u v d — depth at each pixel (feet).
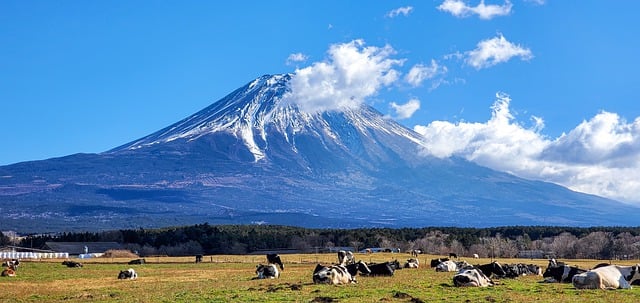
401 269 245.04
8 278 220.23
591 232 594.65
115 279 215.72
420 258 385.50
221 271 260.21
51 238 651.66
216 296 138.92
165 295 145.79
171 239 605.31
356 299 126.21
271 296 134.82
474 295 131.34
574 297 124.57
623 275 146.10
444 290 142.20
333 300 124.57
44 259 425.28
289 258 389.39
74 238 643.04
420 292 138.00
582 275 141.69
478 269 169.78
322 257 400.88
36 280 212.02
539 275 204.33
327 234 646.33
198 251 561.43
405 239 627.46
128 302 134.62
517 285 152.15
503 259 417.08
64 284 193.16
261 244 585.63
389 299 125.39
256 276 208.03
